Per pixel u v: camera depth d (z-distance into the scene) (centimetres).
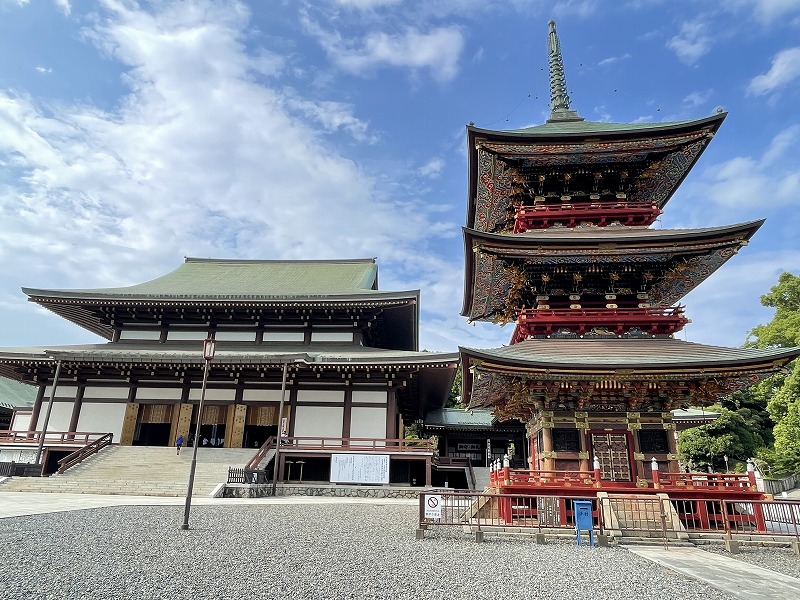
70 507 1880
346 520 1828
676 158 2311
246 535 1428
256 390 3641
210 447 3500
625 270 2077
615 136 2188
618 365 1744
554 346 1958
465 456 4641
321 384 3606
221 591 873
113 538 1299
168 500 2297
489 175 2405
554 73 3072
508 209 2652
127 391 3681
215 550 1205
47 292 3872
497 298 2511
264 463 3048
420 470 4019
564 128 2528
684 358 1808
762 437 5559
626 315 2034
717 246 1944
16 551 1103
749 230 1903
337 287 4453
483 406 2605
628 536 1527
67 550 1137
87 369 3619
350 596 872
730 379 1819
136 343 4050
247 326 4103
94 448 3192
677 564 1209
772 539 1525
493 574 1066
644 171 2342
